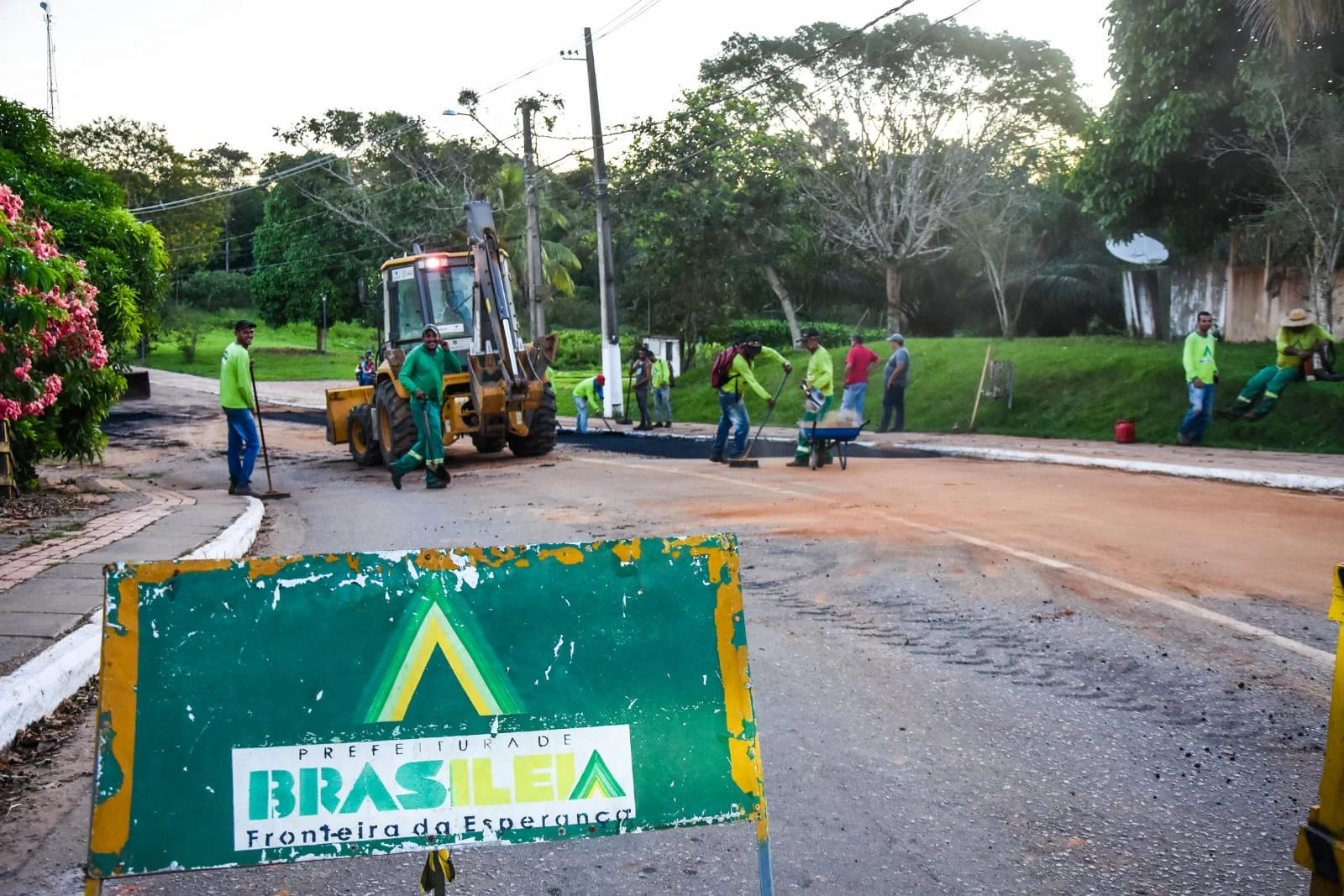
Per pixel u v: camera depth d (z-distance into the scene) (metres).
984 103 31.67
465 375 16.72
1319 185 17.48
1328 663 5.53
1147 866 3.53
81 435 13.54
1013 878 3.47
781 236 33.53
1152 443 16.91
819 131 31.33
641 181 32.78
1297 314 15.98
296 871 3.62
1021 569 7.71
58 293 10.40
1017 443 17.25
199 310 79.50
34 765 4.52
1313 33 15.48
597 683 2.79
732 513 10.44
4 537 9.12
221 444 24.11
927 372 23.59
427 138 51.97
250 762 2.67
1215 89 18.12
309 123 51.81
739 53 33.28
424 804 2.70
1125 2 18.81
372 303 18.53
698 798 2.77
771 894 2.77
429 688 2.75
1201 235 22.38
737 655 2.84
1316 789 4.11
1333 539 8.67
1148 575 7.46
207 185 74.19
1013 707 5.02
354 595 2.76
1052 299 37.09
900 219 30.50
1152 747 4.53
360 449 18.06
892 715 4.95
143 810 2.62
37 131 14.37
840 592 7.20
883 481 12.83
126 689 2.66
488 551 2.80
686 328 33.66
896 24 30.86
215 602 2.71
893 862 3.58
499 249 16.78
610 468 15.32
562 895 3.41
